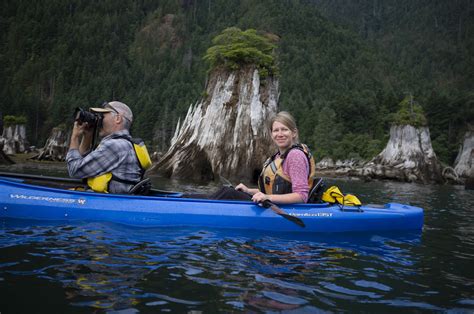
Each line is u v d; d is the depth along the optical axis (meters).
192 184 13.32
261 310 1.79
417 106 35.19
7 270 2.16
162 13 189.75
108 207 3.50
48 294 1.85
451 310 1.90
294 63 137.00
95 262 2.38
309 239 3.38
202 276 2.23
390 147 34.94
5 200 3.45
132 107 104.62
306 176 3.59
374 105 69.69
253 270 2.40
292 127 3.69
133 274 2.20
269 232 3.56
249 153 17.67
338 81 128.50
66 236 2.96
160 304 1.80
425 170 32.88
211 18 188.00
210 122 18.12
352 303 1.94
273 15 170.62
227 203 3.69
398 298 2.04
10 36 155.00
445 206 7.91
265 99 18.53
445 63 172.75
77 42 156.50
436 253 3.14
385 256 2.96
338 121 67.50
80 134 3.54
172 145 19.64
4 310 1.65
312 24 171.00
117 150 3.54
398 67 152.38
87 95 116.25
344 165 50.75
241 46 18.39
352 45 163.00
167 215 3.53
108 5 192.62
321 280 2.28
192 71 145.12
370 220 3.85
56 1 179.62
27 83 130.00
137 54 167.25
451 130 59.75
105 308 1.72
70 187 3.94
